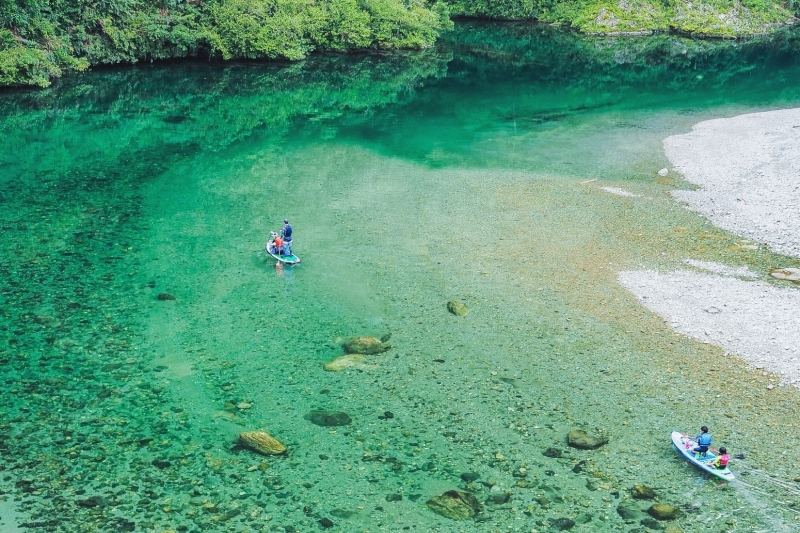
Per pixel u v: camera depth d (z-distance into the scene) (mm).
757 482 16109
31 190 33562
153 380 19500
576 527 14656
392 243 28469
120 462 16250
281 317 22953
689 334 22094
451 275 25828
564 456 16828
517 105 54188
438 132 46156
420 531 14492
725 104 53938
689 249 28109
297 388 19281
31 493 15195
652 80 64188
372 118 49656
